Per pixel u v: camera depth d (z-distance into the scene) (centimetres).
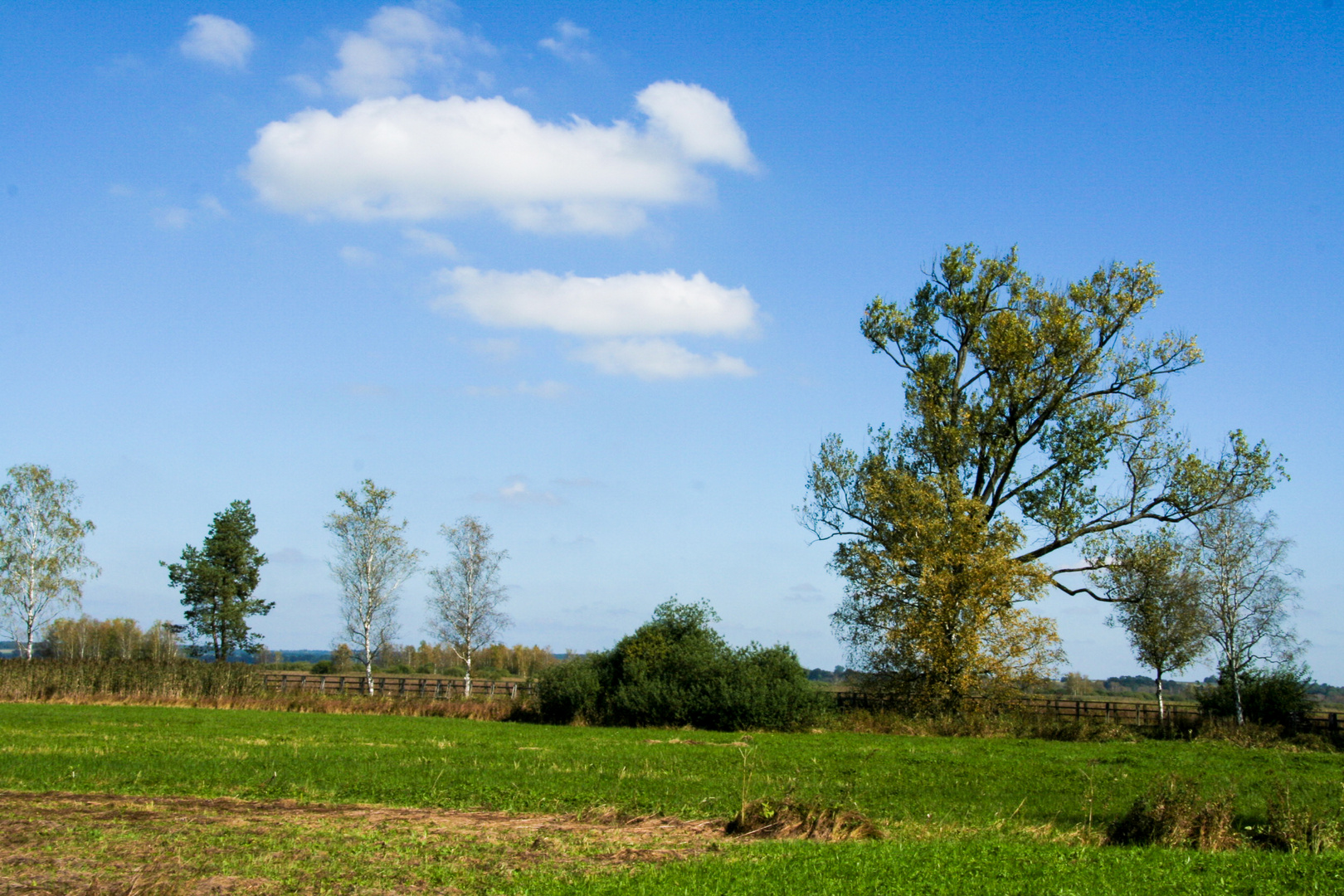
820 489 4894
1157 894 1088
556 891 1117
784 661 4469
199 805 1697
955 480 4488
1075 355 4509
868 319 4897
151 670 5288
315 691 5628
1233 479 4475
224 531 7944
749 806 1588
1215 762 2862
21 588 6303
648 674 4462
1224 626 4834
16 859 1236
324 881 1172
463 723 4138
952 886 1098
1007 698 4303
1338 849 1427
